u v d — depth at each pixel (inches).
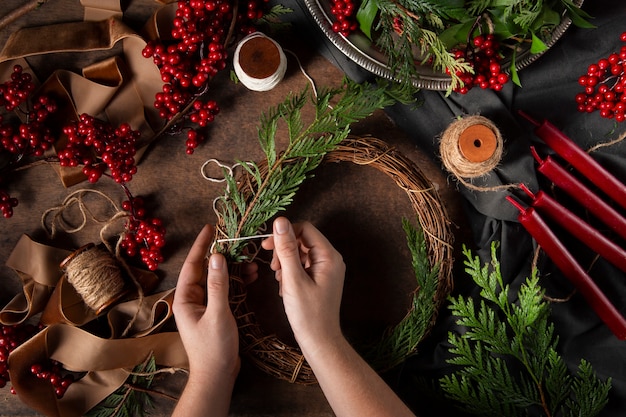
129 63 43.9
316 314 39.0
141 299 44.1
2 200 43.3
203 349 39.8
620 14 43.6
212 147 45.2
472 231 45.3
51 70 44.4
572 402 40.7
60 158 42.3
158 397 45.0
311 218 45.4
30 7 43.3
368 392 38.3
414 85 41.9
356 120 40.5
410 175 42.0
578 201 43.1
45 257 43.7
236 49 41.9
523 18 38.6
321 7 41.6
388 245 45.5
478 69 41.6
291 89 45.3
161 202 45.2
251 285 45.2
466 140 39.9
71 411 44.0
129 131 42.1
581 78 42.6
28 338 44.2
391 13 39.4
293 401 45.3
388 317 45.5
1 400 45.0
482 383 40.5
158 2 43.5
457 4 38.7
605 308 41.6
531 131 44.4
